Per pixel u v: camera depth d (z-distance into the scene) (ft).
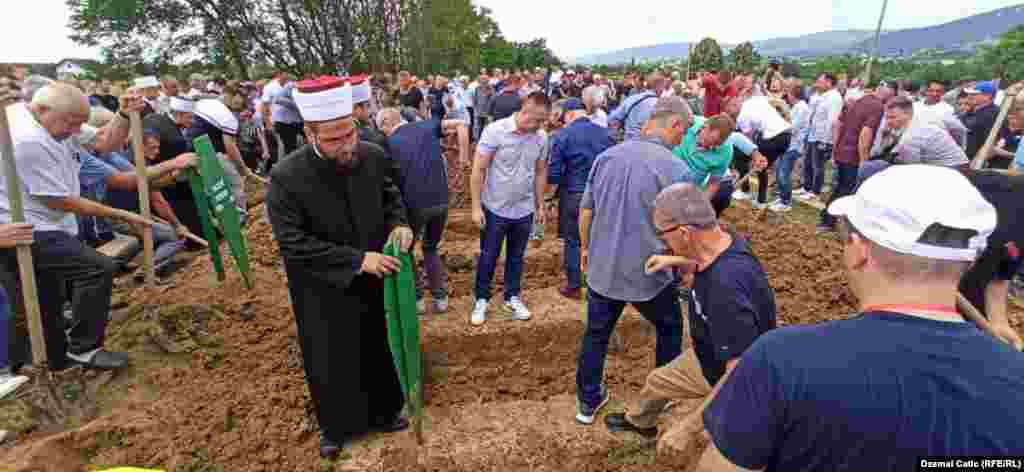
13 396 10.94
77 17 72.49
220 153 20.66
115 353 12.35
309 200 9.36
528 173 13.75
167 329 13.82
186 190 19.40
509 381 13.56
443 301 15.34
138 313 14.48
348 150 9.09
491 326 14.55
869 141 20.38
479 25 164.25
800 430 3.89
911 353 3.75
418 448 10.88
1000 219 9.38
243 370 12.71
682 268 8.02
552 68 88.07
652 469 10.36
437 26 105.60
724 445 4.23
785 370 3.93
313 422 11.34
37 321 10.57
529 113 12.71
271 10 61.57
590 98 17.58
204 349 13.25
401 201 10.80
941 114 21.20
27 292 10.39
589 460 10.73
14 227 10.03
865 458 3.71
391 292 9.22
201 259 18.53
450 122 15.83
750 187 29.30
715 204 16.11
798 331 4.15
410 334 9.84
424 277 17.56
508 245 14.58
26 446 9.65
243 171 22.18
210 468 9.86
